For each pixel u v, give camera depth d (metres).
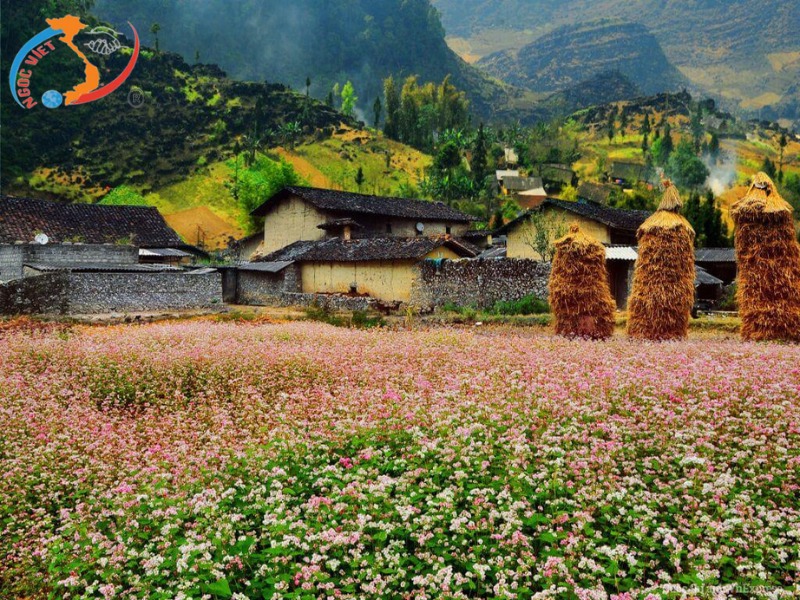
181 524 5.75
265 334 16.70
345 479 6.26
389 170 123.31
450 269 27.52
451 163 102.81
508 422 7.61
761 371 9.58
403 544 5.38
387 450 7.02
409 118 148.88
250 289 36.78
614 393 8.57
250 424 8.60
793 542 5.27
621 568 5.11
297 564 4.92
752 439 6.83
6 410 8.98
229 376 11.76
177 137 115.62
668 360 10.97
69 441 7.91
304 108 138.38
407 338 15.32
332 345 14.39
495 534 5.25
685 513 5.66
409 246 29.39
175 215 90.88
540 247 33.88
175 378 11.54
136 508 5.96
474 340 14.84
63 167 103.62
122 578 5.23
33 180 97.88
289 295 33.06
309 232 41.69
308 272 34.38
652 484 6.41
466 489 6.19
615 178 125.81
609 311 17.11
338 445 7.49
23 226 37.09
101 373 11.77
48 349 13.74
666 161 140.62
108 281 24.34
